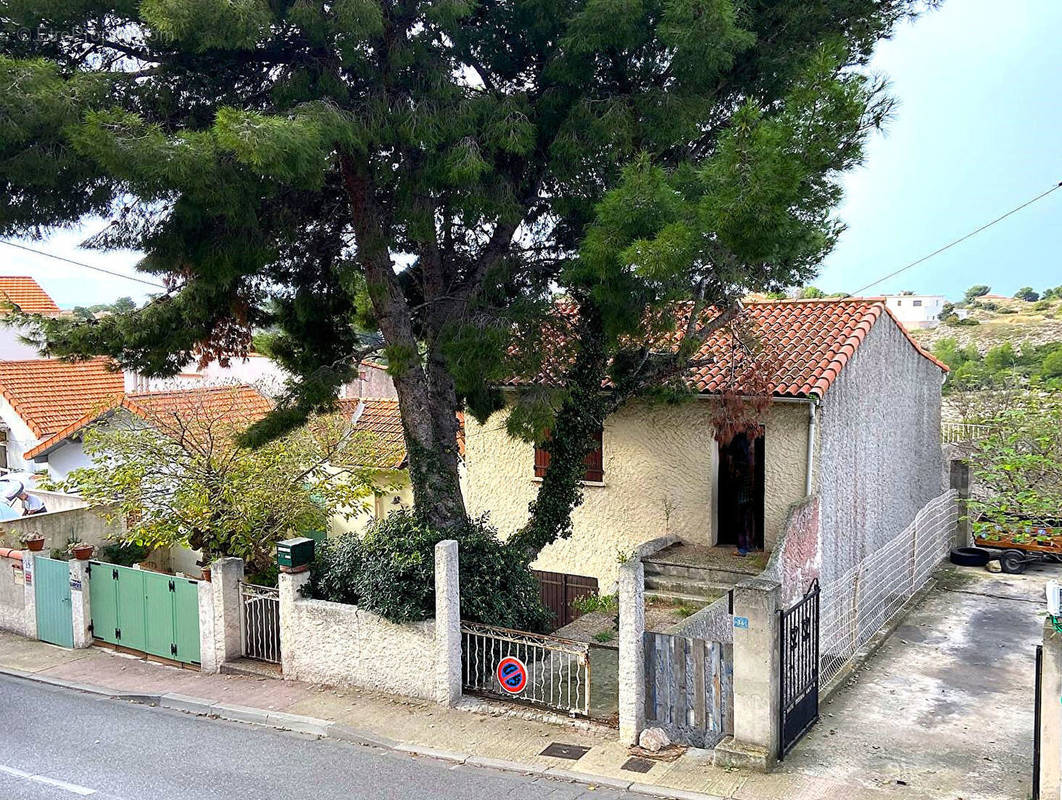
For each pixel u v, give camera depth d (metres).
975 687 10.91
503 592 11.16
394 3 10.11
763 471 14.25
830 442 13.34
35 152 8.52
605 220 9.41
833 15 11.07
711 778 8.40
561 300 12.52
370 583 10.80
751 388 12.87
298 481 14.15
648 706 9.40
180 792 8.35
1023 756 8.90
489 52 11.17
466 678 10.70
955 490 18.05
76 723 10.45
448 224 11.84
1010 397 19.36
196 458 13.56
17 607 14.48
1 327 27.12
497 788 8.36
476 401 12.59
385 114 9.93
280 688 11.31
